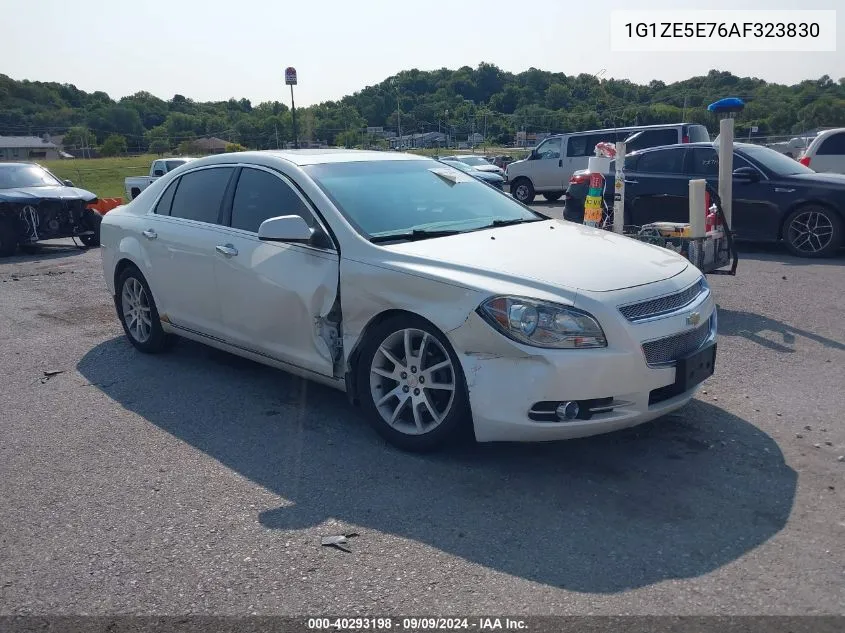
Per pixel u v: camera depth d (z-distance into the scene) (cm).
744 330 685
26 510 386
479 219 517
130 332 663
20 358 658
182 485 409
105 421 505
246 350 535
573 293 391
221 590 313
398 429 439
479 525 358
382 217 482
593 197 746
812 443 441
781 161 1141
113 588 317
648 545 337
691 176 1148
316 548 342
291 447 453
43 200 1333
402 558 332
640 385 393
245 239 520
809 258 1077
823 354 611
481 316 390
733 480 397
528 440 395
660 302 409
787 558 324
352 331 451
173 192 605
